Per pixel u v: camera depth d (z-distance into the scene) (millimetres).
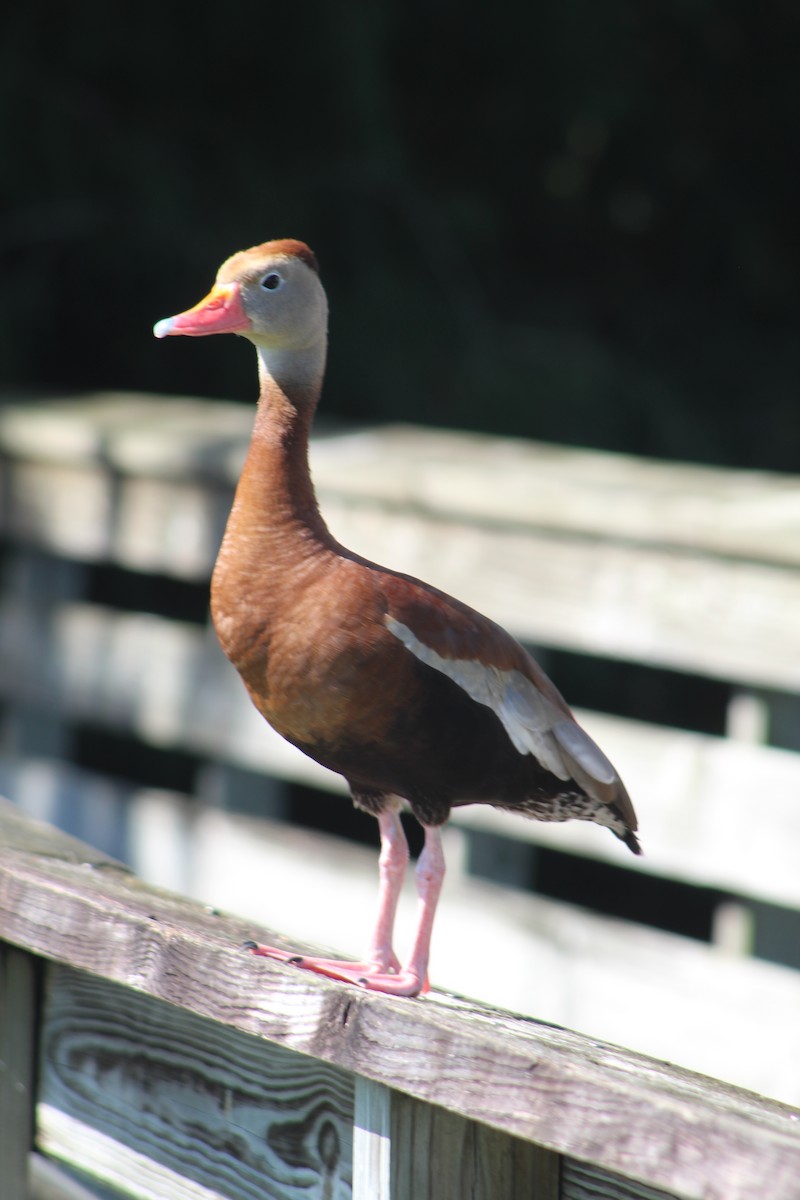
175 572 11164
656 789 8562
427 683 4988
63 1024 4879
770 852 8156
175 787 16406
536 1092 3375
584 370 17328
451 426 17000
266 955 4449
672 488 9055
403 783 5207
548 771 5367
